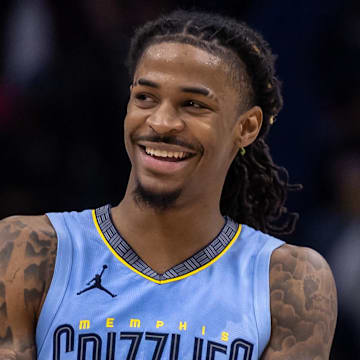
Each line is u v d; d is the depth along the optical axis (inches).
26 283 308.7
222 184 332.2
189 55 306.0
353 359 649.0
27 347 304.5
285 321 318.3
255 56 322.7
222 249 328.2
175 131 304.8
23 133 691.4
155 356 305.1
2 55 719.7
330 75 740.0
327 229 690.8
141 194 312.8
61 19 707.4
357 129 730.2
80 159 690.8
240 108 321.7
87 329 305.7
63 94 693.3
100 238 323.0
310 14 729.0
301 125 719.7
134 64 328.8
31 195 684.1
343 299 656.4
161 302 313.1
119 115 693.9
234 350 308.2
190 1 722.8
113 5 709.3
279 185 379.6
